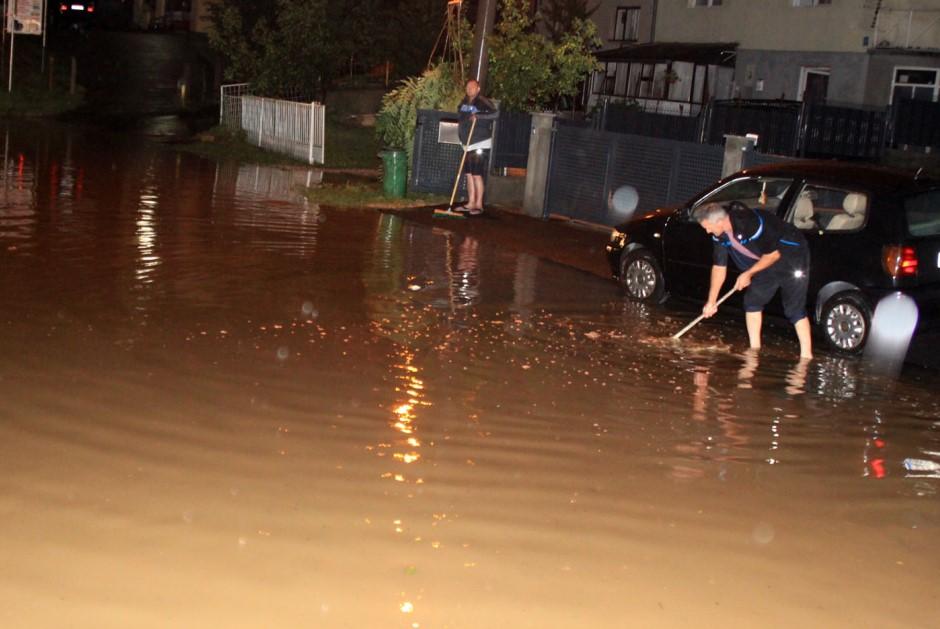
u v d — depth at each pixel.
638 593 4.49
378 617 4.17
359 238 14.06
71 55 48.28
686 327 9.52
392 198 18.23
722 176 14.05
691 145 14.53
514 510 5.32
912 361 9.09
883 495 5.84
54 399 6.66
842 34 31.48
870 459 6.45
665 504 5.52
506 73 20.78
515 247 14.09
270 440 6.14
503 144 19.30
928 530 5.38
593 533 5.09
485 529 5.06
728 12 35.41
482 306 10.24
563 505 5.42
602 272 12.70
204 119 36.16
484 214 16.89
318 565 4.58
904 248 8.99
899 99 27.52
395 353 8.26
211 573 4.46
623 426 6.79
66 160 22.14
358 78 38.94
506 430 6.58
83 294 9.62
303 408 6.77
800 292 8.95
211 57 50.94
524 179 18.61
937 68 29.45
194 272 10.94
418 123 18.83
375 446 6.14
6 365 7.31
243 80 40.53
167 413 6.51
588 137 16.20
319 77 31.72
